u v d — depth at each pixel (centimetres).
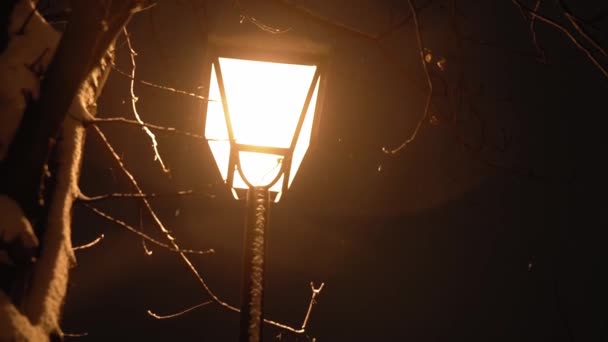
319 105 363
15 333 243
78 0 288
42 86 282
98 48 304
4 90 279
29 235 264
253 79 362
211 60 367
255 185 344
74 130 311
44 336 260
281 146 351
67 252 289
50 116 277
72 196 304
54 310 271
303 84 362
